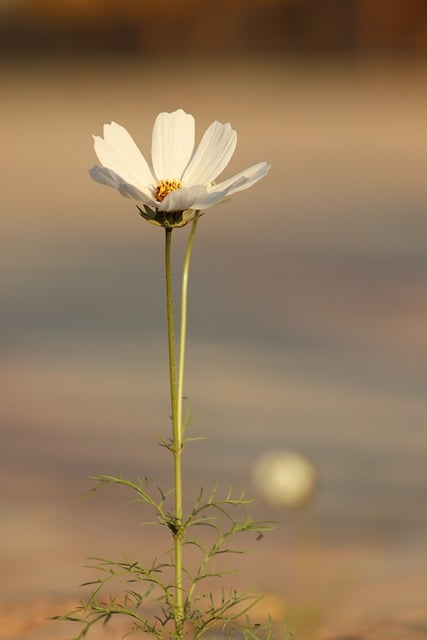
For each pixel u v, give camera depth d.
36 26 23.09
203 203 1.22
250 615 1.43
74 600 1.49
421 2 20.78
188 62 22.42
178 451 1.23
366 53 21.36
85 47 23.09
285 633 1.29
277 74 21.03
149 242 6.04
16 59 22.73
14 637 1.38
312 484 1.35
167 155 1.27
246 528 1.23
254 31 22.52
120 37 23.06
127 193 1.22
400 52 21.11
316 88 19.42
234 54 22.58
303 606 1.32
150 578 1.23
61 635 1.39
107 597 1.52
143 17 22.80
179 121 1.27
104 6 23.00
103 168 1.22
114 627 1.41
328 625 1.44
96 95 18.94
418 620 1.46
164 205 1.22
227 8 22.56
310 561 1.64
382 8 21.05
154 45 22.81
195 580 1.23
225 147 1.27
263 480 1.35
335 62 21.50
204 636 1.34
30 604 1.48
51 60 22.80
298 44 22.06
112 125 1.27
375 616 1.47
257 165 1.24
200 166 1.27
